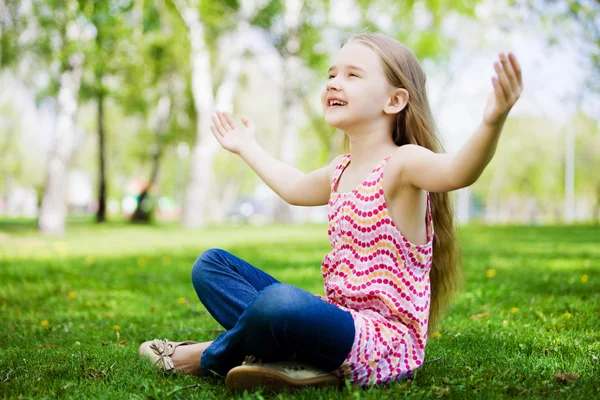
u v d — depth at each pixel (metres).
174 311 4.90
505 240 13.02
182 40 19.61
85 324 4.34
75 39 15.82
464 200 45.22
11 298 5.57
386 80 2.62
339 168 2.73
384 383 2.45
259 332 2.30
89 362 3.00
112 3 16.55
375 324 2.44
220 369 2.61
